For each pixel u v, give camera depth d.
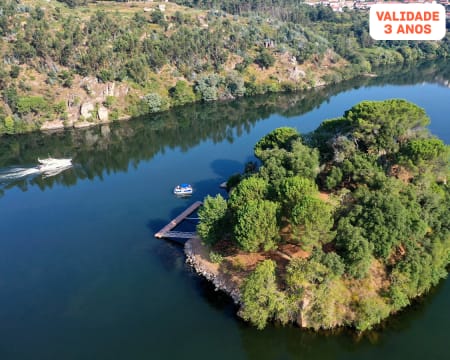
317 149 106.38
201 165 155.12
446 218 85.31
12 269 97.00
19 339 76.56
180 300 84.19
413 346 71.12
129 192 134.75
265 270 74.06
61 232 111.81
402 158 92.94
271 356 72.06
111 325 78.69
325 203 81.44
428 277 79.06
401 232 78.12
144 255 99.69
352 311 73.88
